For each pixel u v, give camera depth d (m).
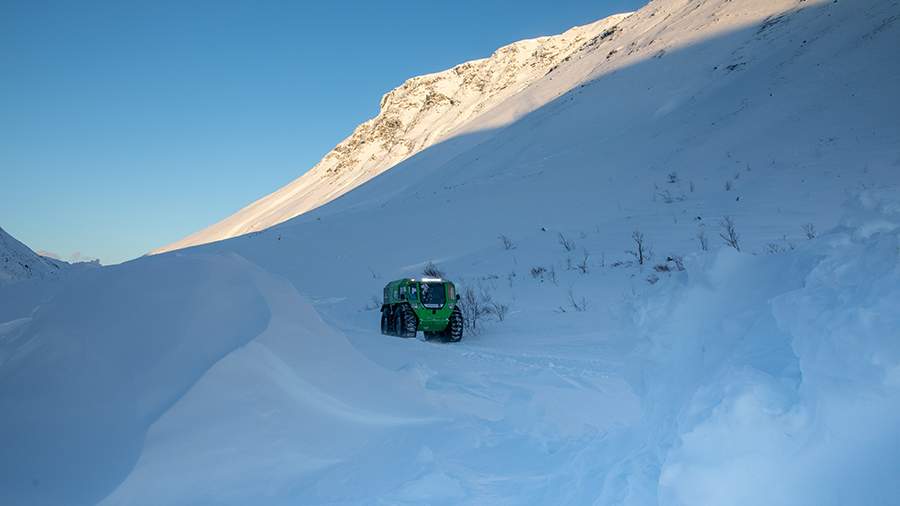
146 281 6.20
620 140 45.88
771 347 2.32
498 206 36.53
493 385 8.12
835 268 2.17
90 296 6.16
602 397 7.26
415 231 35.06
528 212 33.09
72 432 5.04
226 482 4.77
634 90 57.38
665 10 81.62
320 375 6.05
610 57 77.50
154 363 5.50
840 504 1.85
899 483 1.75
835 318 1.97
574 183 37.91
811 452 1.94
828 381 1.93
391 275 26.22
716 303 2.73
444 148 86.88
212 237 134.25
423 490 4.55
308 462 5.11
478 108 131.75
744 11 60.53
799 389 2.04
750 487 2.04
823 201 21.12
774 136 31.89
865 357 1.87
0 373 5.56
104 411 5.18
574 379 8.40
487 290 19.41
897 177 21.42
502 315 16.06
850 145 26.95
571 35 149.50
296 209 128.00
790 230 18.72
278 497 4.68
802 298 2.14
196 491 4.68
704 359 2.60
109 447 4.93
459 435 5.71
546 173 43.78
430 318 14.16
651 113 49.81
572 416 6.37
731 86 44.16
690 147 35.88
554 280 18.81
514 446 5.44
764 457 2.03
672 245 19.92
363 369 6.56
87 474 4.75
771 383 2.13
